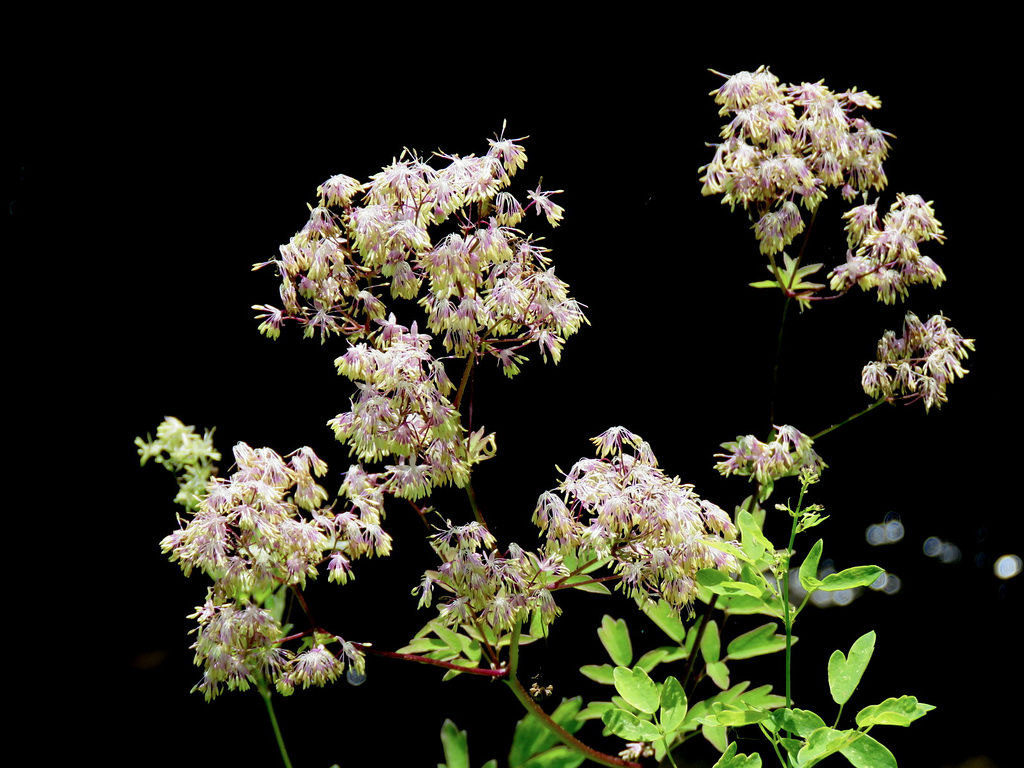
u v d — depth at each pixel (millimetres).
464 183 1005
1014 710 1321
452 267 996
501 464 1445
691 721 1106
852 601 1442
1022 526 1483
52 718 1339
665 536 1000
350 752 1305
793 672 1351
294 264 1022
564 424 1481
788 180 1071
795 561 1489
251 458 1022
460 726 1312
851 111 1098
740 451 1097
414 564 1435
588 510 1015
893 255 1088
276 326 1026
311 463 1038
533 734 1113
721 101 1088
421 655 1075
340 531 1036
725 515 1018
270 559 1011
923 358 1093
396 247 1000
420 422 1011
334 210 1066
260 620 1013
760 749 1242
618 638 1139
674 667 1311
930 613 1431
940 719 1319
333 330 1029
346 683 1351
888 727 1309
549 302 1012
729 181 1082
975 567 1476
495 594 1018
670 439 1485
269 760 1306
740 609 1128
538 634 1050
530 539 1393
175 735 1327
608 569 1161
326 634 1038
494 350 1021
